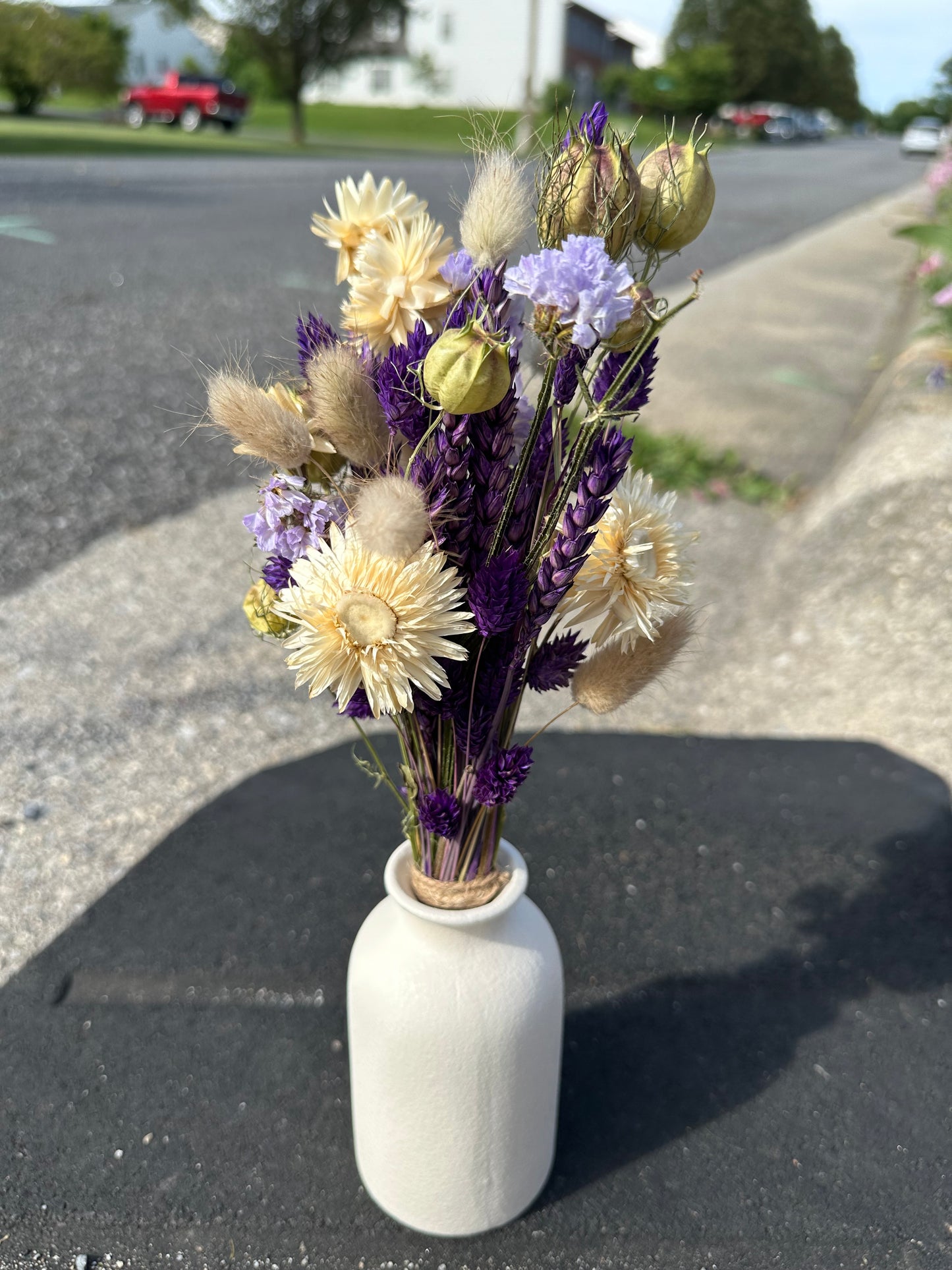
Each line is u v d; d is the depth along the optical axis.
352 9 22.31
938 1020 1.84
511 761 1.09
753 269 9.68
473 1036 1.24
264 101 38.09
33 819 2.28
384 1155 1.40
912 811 2.38
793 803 2.41
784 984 1.91
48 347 5.59
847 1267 1.43
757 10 57.59
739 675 3.06
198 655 2.97
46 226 8.96
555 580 0.98
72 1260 1.41
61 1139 1.58
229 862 2.15
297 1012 1.81
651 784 2.46
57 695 2.73
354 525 0.90
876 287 9.20
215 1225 1.46
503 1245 1.45
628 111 37.84
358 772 2.47
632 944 1.98
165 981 1.86
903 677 2.97
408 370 0.92
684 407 5.40
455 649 0.92
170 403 4.90
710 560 3.77
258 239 9.04
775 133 44.59
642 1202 1.51
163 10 29.62
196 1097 1.65
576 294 0.79
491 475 0.95
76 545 3.57
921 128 36.81
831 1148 1.60
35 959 1.90
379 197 1.07
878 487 3.67
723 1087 1.71
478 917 1.19
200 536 3.70
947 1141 1.62
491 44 38.59
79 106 32.66
